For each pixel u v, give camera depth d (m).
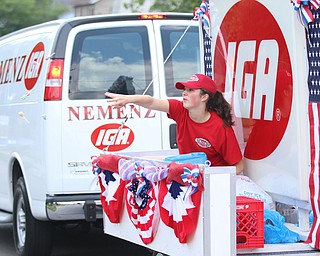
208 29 7.42
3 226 13.55
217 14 7.25
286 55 5.95
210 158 6.63
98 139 8.96
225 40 7.11
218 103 6.57
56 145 8.89
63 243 11.36
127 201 6.53
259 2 6.38
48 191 8.89
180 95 9.25
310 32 5.65
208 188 5.36
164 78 9.24
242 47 6.76
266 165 6.36
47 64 9.02
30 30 10.16
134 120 9.01
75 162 8.91
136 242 6.47
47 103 8.91
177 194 5.62
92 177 8.91
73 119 8.91
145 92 8.44
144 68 9.23
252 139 6.59
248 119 6.66
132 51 9.25
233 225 5.43
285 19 5.93
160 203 5.89
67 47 9.02
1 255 10.66
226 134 6.52
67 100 8.93
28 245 9.55
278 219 6.05
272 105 6.22
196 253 5.49
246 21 6.66
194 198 5.45
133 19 9.30
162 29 9.34
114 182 6.78
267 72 6.29
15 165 10.24
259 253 5.71
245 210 5.68
